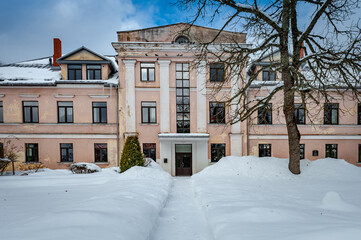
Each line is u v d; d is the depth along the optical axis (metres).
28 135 13.49
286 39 8.00
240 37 13.70
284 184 7.21
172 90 13.84
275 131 14.05
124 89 13.70
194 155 13.67
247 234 2.96
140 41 13.70
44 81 13.56
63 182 8.10
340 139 14.27
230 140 13.90
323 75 8.39
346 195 5.66
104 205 4.16
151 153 13.89
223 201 5.04
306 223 3.36
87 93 13.70
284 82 8.29
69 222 3.11
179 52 13.69
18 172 12.23
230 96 13.93
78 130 13.65
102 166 13.61
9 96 13.55
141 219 3.79
